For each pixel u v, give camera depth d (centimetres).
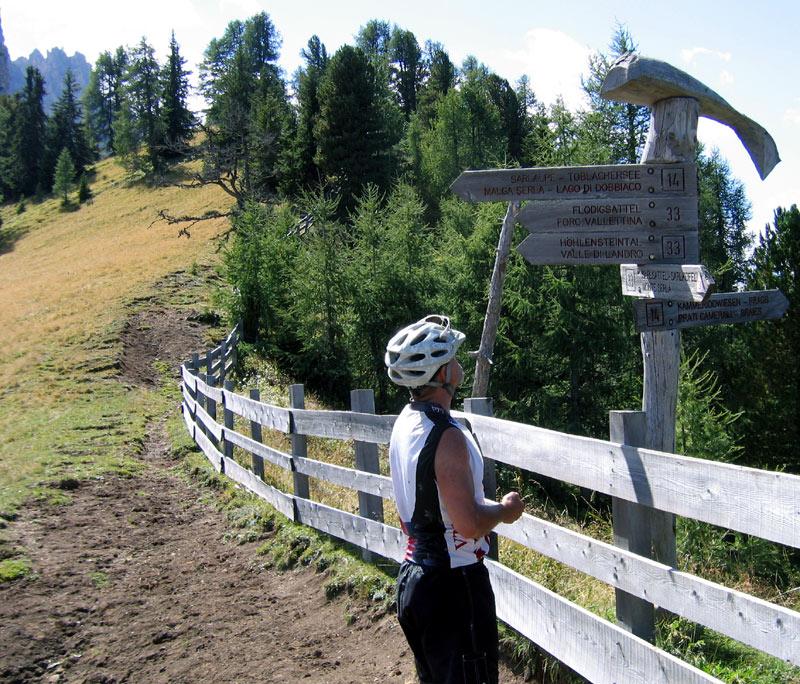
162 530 774
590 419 1834
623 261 483
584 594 431
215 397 1085
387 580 536
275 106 5744
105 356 2239
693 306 486
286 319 2456
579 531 623
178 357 2402
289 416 721
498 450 423
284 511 730
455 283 2038
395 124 6631
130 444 1232
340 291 2314
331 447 1218
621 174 482
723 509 274
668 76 464
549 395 1819
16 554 671
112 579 629
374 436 556
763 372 1594
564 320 1734
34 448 1175
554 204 489
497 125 6288
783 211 1662
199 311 2922
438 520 253
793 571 669
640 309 494
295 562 632
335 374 2306
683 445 952
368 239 2384
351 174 4669
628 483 325
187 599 585
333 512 627
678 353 500
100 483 954
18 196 11494
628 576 327
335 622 519
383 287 2323
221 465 982
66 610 562
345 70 4812
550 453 378
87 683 463
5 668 473
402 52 9475
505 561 468
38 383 1959
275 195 4975
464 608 250
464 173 493
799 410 1538
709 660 360
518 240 1892
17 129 11762
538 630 386
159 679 463
